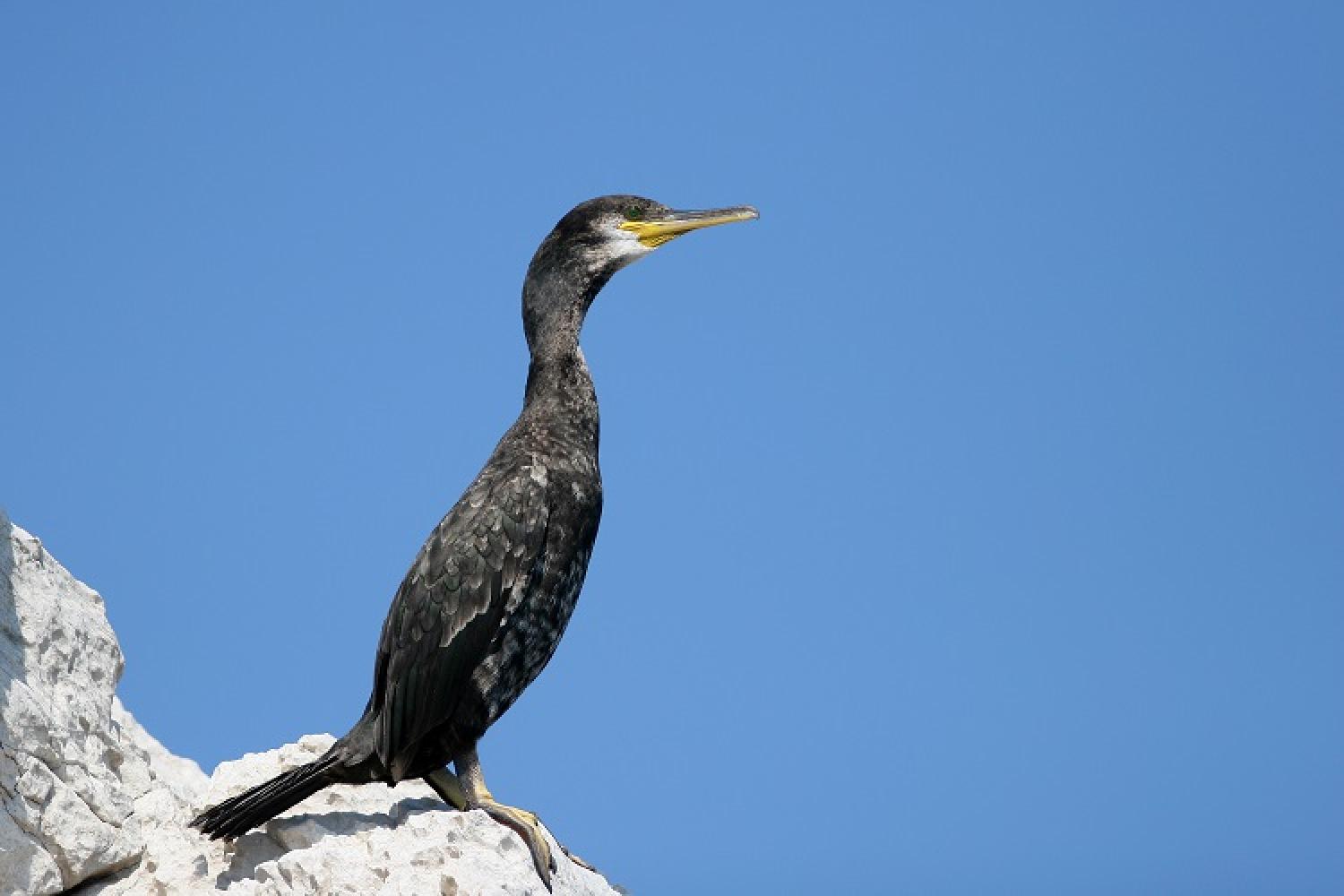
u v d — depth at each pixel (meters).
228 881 11.88
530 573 12.80
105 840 11.73
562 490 13.12
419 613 12.49
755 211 14.56
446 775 13.28
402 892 10.70
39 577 12.62
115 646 13.09
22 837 11.12
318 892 10.77
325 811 12.72
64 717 12.01
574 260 14.19
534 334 14.10
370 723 12.56
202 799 13.14
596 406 13.91
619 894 13.22
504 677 12.82
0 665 11.67
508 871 11.54
